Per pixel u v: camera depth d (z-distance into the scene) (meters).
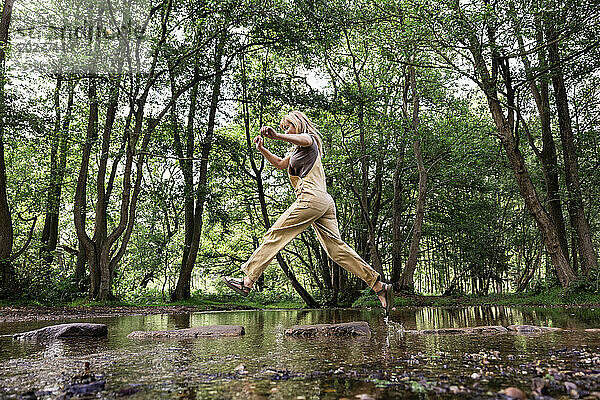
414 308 13.75
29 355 3.33
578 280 13.77
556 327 5.16
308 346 3.62
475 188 25.33
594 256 16.19
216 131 21.77
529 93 19.25
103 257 17.12
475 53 13.89
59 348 3.79
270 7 17.41
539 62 15.00
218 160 21.55
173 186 20.05
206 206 20.67
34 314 11.16
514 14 12.78
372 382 2.09
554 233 14.42
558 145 22.44
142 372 2.46
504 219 27.50
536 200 14.56
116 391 1.97
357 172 22.34
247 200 25.20
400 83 23.81
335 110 19.28
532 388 1.91
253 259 4.24
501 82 14.28
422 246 33.28
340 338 4.32
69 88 18.86
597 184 17.45
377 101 20.72
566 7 12.84
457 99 22.16
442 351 3.17
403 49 15.16
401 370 2.40
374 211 25.39
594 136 18.09
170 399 1.82
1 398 1.88
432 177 24.44
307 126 4.46
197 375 2.34
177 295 21.53
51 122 18.20
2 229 15.62
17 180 21.86
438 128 21.88
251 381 2.16
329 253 4.43
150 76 17.77
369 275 4.44
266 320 8.19
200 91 19.58
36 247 20.81
